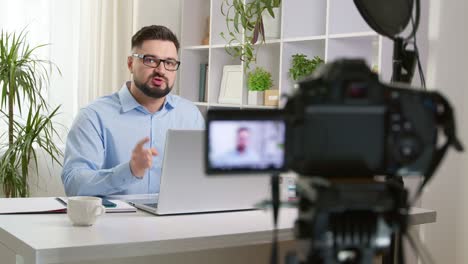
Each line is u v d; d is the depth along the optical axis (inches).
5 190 162.6
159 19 189.8
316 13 157.6
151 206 87.6
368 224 40.7
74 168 101.3
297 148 40.1
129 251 68.6
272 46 166.9
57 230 73.5
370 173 41.0
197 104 181.3
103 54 179.0
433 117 41.1
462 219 129.0
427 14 131.3
